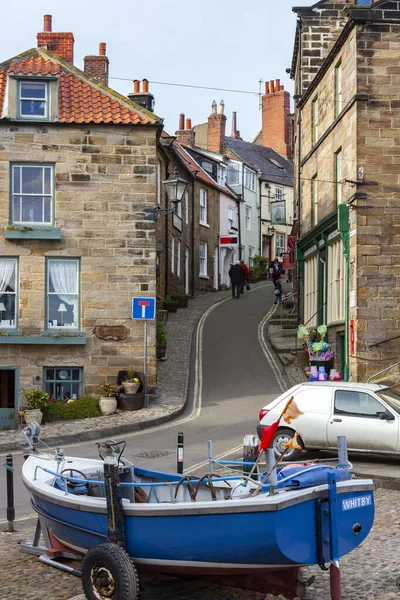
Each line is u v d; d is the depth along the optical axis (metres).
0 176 22.88
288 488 7.53
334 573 7.31
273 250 59.09
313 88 28.61
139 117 23.20
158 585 8.10
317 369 24.03
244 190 54.78
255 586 7.78
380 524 10.84
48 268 22.98
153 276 23.05
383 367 21.36
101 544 7.72
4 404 23.86
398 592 8.05
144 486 8.75
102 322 22.89
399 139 21.86
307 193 29.62
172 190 22.38
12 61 23.77
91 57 31.66
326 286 26.30
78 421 20.75
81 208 23.03
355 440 14.66
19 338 22.34
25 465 9.97
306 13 31.47
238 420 20.06
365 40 22.02
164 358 27.25
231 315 35.94
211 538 7.36
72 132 23.09
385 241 21.70
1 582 8.80
